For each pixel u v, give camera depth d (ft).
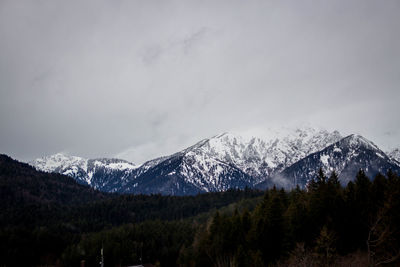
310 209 305.32
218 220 390.42
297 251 231.91
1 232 530.68
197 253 382.01
